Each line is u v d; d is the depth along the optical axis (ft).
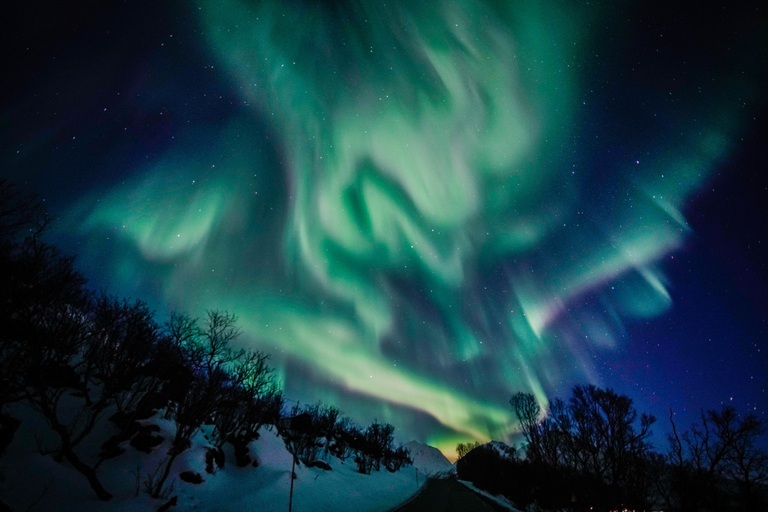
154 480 55.21
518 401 138.51
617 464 89.86
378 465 203.41
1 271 44.16
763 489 72.49
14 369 42.65
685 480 77.05
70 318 53.26
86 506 43.04
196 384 65.36
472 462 258.98
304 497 79.71
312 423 149.18
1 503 35.81
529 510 125.80
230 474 73.26
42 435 50.44
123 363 57.93
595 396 100.99
